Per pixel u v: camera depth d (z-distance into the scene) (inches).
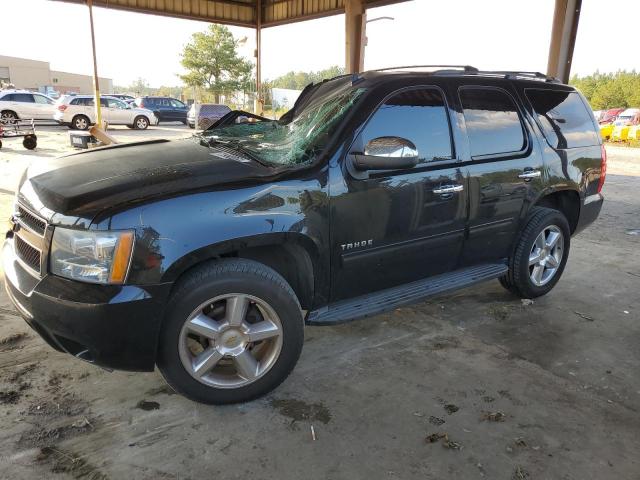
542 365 129.3
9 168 411.5
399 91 124.5
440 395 114.5
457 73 140.0
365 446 96.7
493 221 145.3
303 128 131.5
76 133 475.2
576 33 374.6
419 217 126.2
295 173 107.2
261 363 109.1
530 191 152.9
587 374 125.6
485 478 89.6
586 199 175.6
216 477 87.6
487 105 144.4
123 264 90.4
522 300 170.9
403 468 91.3
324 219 109.9
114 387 113.2
